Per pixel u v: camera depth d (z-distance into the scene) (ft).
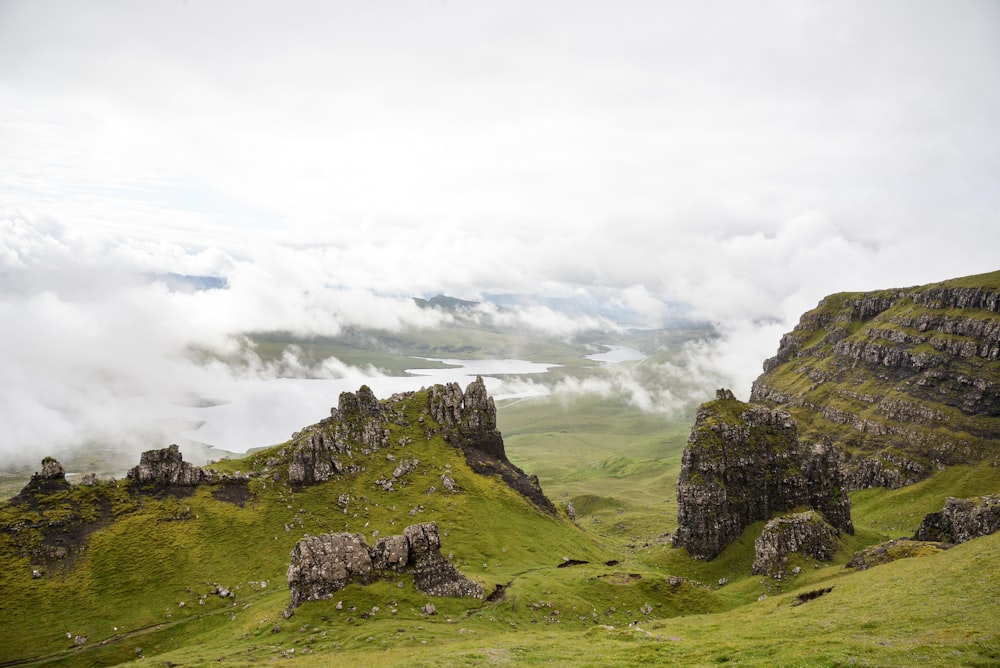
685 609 524.52
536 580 563.48
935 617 242.37
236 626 479.41
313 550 477.77
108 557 569.64
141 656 469.57
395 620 431.84
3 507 590.96
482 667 243.19
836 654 202.90
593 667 232.94
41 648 473.26
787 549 649.20
